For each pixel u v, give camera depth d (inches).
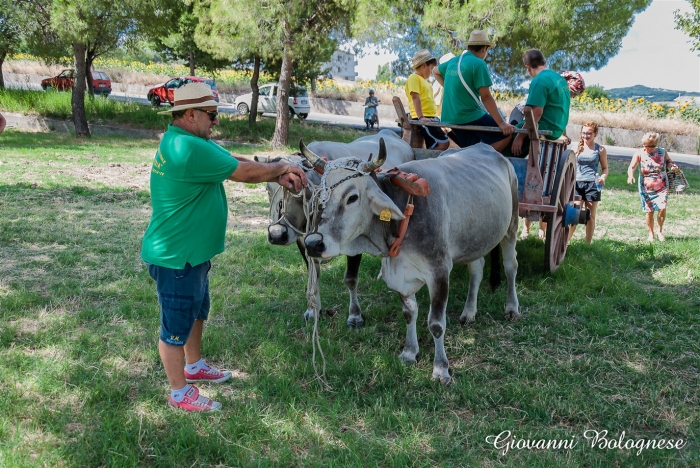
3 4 751.7
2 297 231.8
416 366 191.9
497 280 250.5
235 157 159.0
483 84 254.5
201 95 147.9
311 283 176.2
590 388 179.9
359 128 1047.0
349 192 161.5
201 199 149.4
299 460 141.4
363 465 139.4
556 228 271.1
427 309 242.2
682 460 146.3
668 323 232.4
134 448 141.5
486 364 196.5
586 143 328.2
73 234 323.3
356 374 182.5
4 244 302.2
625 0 647.8
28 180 474.6
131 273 265.3
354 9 635.5
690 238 365.1
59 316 217.2
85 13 703.7
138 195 435.5
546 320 230.1
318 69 965.2
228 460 140.4
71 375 173.6
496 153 226.2
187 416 156.2
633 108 1230.3
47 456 137.4
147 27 792.9
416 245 179.0
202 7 725.9
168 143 146.2
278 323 219.8
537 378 183.8
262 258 296.8
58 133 892.6
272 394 172.4
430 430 155.4
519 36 628.4
